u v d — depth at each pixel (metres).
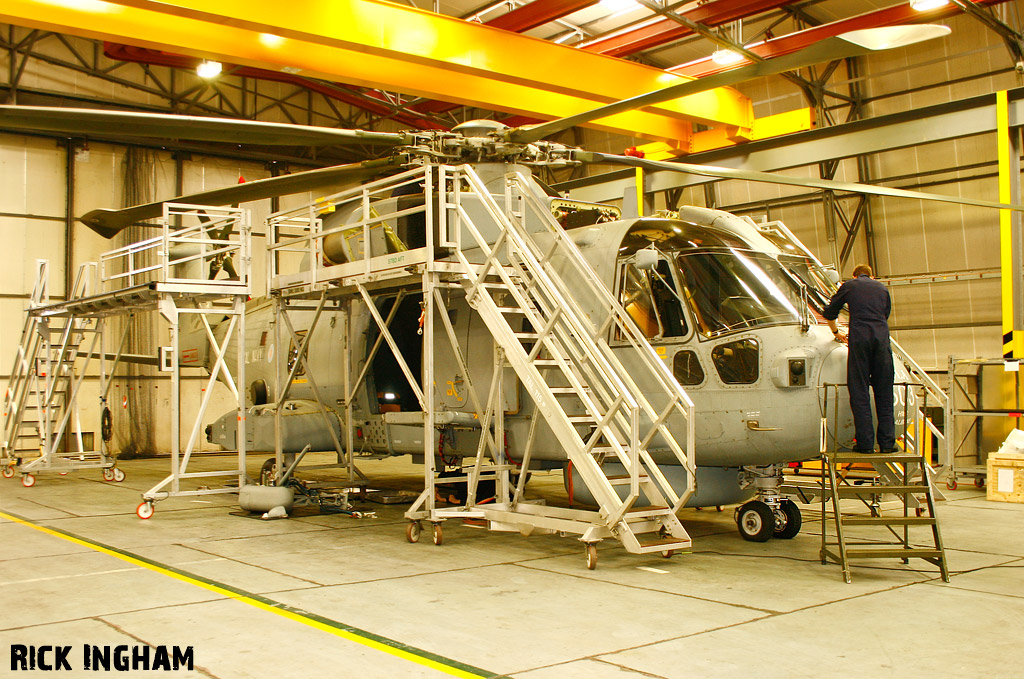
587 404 6.57
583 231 8.23
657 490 6.93
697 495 7.52
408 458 19.02
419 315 10.59
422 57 11.88
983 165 16.11
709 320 7.14
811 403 6.73
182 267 13.63
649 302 7.44
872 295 6.39
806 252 8.30
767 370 6.82
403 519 9.05
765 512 7.43
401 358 7.79
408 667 3.92
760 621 4.74
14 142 18.41
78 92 18.78
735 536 7.85
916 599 5.30
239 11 10.38
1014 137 12.44
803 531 8.19
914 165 17.03
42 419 13.63
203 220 13.55
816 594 5.44
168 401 20.11
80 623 4.70
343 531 8.17
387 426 10.09
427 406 7.45
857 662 4.00
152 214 9.52
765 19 17.08
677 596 5.36
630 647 4.23
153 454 19.73
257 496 9.22
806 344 6.83
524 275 7.36
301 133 6.73
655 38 15.71
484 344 8.73
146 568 6.29
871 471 10.47
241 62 12.17
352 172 8.12
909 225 17.22
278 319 9.98
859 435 6.33
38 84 18.31
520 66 12.83
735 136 16.17
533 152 8.21
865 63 17.28
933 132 13.06
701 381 7.10
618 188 17.23
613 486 7.14
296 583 5.74
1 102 17.81
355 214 9.16
